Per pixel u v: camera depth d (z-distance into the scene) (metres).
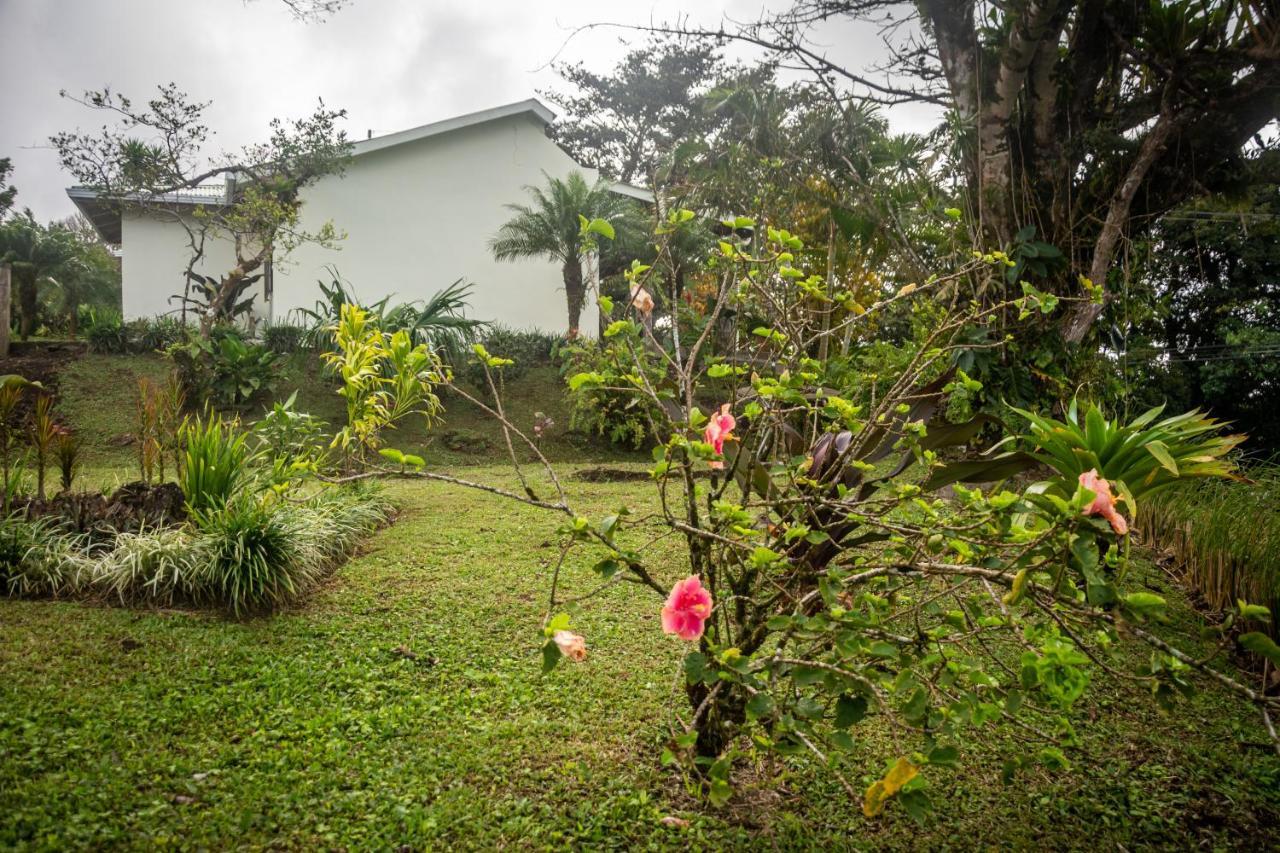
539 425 10.12
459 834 2.15
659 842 2.17
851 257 7.89
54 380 10.84
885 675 2.03
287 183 13.49
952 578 2.25
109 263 23.36
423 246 15.54
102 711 2.68
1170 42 6.10
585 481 8.48
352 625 3.77
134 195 13.54
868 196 7.55
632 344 2.43
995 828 2.37
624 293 16.88
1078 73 6.83
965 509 2.10
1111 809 2.49
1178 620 4.10
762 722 2.25
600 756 2.62
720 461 2.07
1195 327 11.84
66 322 16.12
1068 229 6.59
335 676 3.16
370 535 5.57
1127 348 7.81
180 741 2.55
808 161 8.08
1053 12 5.78
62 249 15.94
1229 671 3.55
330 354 5.71
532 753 2.62
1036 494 1.84
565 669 3.35
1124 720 3.10
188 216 15.60
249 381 10.87
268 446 5.46
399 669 3.28
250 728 2.68
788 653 2.79
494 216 15.95
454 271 15.73
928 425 2.96
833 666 1.78
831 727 2.74
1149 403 10.06
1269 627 3.58
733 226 2.46
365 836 2.11
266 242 13.52
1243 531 4.13
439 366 2.60
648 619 4.00
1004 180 6.79
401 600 4.14
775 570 2.12
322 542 4.76
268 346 12.16
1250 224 9.11
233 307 14.18
